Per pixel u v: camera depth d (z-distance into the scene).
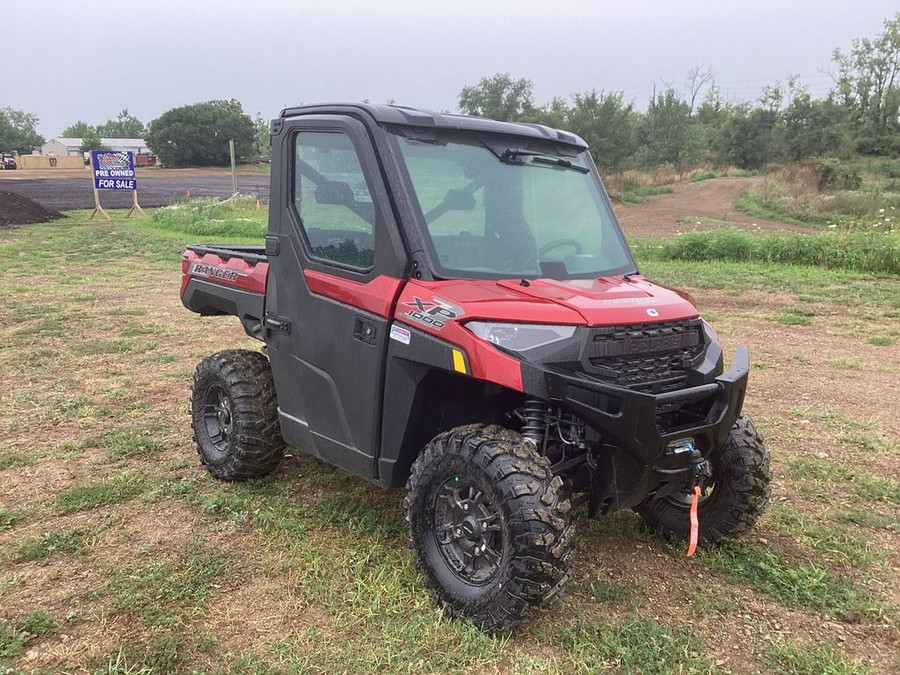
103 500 4.72
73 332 9.78
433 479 3.47
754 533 4.44
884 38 63.94
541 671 3.13
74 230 24.70
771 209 36.47
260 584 3.78
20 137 143.38
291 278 4.29
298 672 3.08
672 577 3.98
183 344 9.21
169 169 97.94
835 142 59.12
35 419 6.31
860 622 3.61
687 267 16.73
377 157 3.73
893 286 14.16
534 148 4.21
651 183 53.59
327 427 4.15
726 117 70.75
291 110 4.33
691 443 3.53
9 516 4.44
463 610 3.40
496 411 3.91
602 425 3.21
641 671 3.16
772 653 3.31
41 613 3.42
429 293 3.48
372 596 3.65
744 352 3.94
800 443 6.00
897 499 4.98
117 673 3.08
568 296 3.46
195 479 5.09
